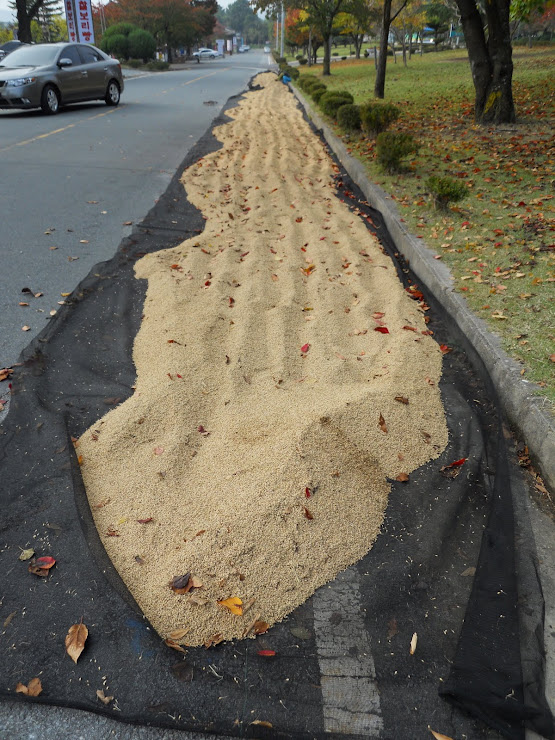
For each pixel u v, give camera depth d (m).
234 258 5.99
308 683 2.04
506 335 4.03
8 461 3.01
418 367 4.02
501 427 3.32
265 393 3.67
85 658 2.07
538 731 1.92
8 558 2.46
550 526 2.76
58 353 4.13
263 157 11.07
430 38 58.03
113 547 2.56
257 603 2.31
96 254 6.06
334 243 6.59
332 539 2.61
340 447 3.12
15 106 14.54
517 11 11.77
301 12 35.53
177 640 2.16
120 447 3.15
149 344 4.27
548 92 16.06
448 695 1.99
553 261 5.28
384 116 11.49
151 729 1.91
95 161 10.17
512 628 2.19
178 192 8.45
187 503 2.77
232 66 51.44
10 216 7.11
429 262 5.51
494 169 8.84
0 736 1.88
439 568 2.54
